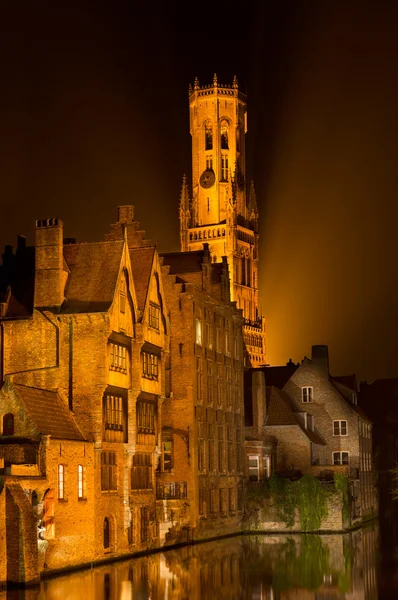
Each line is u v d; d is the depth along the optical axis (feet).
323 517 281.95
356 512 310.86
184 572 184.34
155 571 184.75
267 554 218.38
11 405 177.88
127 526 208.85
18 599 146.10
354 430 332.39
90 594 152.97
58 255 207.31
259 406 312.09
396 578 179.93
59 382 201.87
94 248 214.48
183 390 255.70
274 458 309.42
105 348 201.16
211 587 166.30
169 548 233.55
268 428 311.06
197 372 262.26
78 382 200.75
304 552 223.10
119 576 176.24
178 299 259.39
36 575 162.91
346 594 161.17
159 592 158.30
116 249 213.05
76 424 198.29
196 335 263.29
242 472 291.38
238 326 302.66
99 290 206.90
